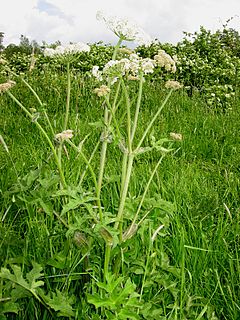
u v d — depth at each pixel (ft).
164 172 14.28
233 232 10.55
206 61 35.73
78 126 18.10
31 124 19.24
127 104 8.14
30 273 7.32
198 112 23.90
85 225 8.64
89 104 23.17
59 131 18.15
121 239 8.14
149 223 8.86
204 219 11.56
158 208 9.25
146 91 26.55
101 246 8.74
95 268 8.16
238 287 9.03
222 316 8.67
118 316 6.84
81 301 7.69
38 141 16.99
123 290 6.92
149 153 16.21
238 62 37.11
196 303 8.44
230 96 28.89
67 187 8.05
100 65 35.73
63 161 13.30
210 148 18.52
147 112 22.88
